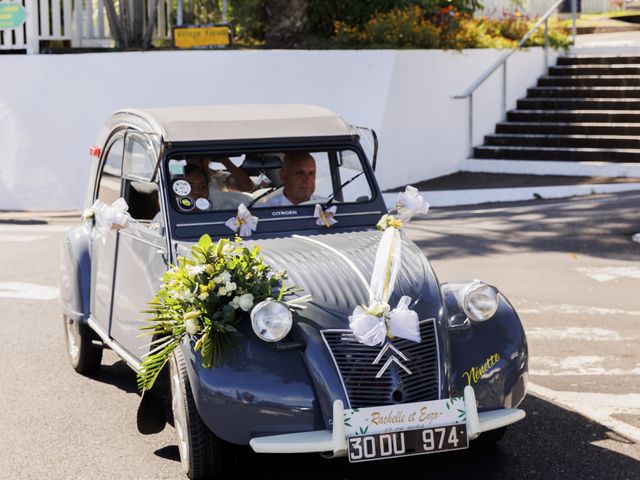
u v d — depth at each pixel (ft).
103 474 18.28
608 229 41.09
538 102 63.26
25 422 21.27
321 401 16.34
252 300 16.79
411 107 56.65
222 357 16.61
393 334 16.56
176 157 20.11
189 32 57.57
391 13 61.57
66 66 54.08
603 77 63.46
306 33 60.08
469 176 58.90
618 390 22.59
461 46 60.44
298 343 16.70
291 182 21.02
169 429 20.83
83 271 23.56
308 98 54.95
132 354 20.31
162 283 18.84
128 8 58.65
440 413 16.55
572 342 26.53
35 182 54.85
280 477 18.08
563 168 57.57
